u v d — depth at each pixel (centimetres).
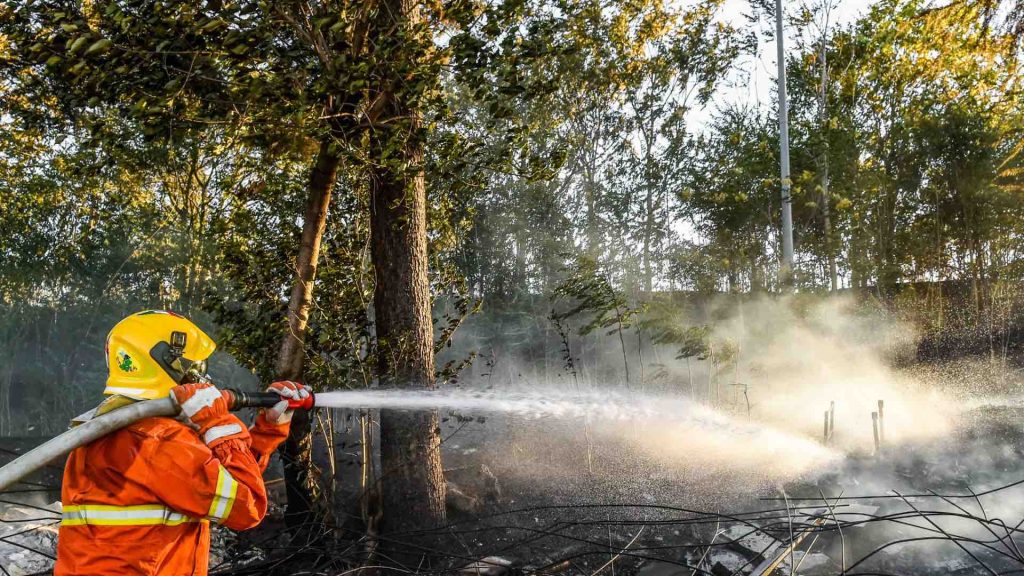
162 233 1177
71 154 1038
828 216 1853
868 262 1883
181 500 220
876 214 1977
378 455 828
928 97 1795
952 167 1775
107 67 466
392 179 577
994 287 1772
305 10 514
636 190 1823
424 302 608
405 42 511
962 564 518
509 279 1578
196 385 234
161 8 453
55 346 1302
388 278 600
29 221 1165
